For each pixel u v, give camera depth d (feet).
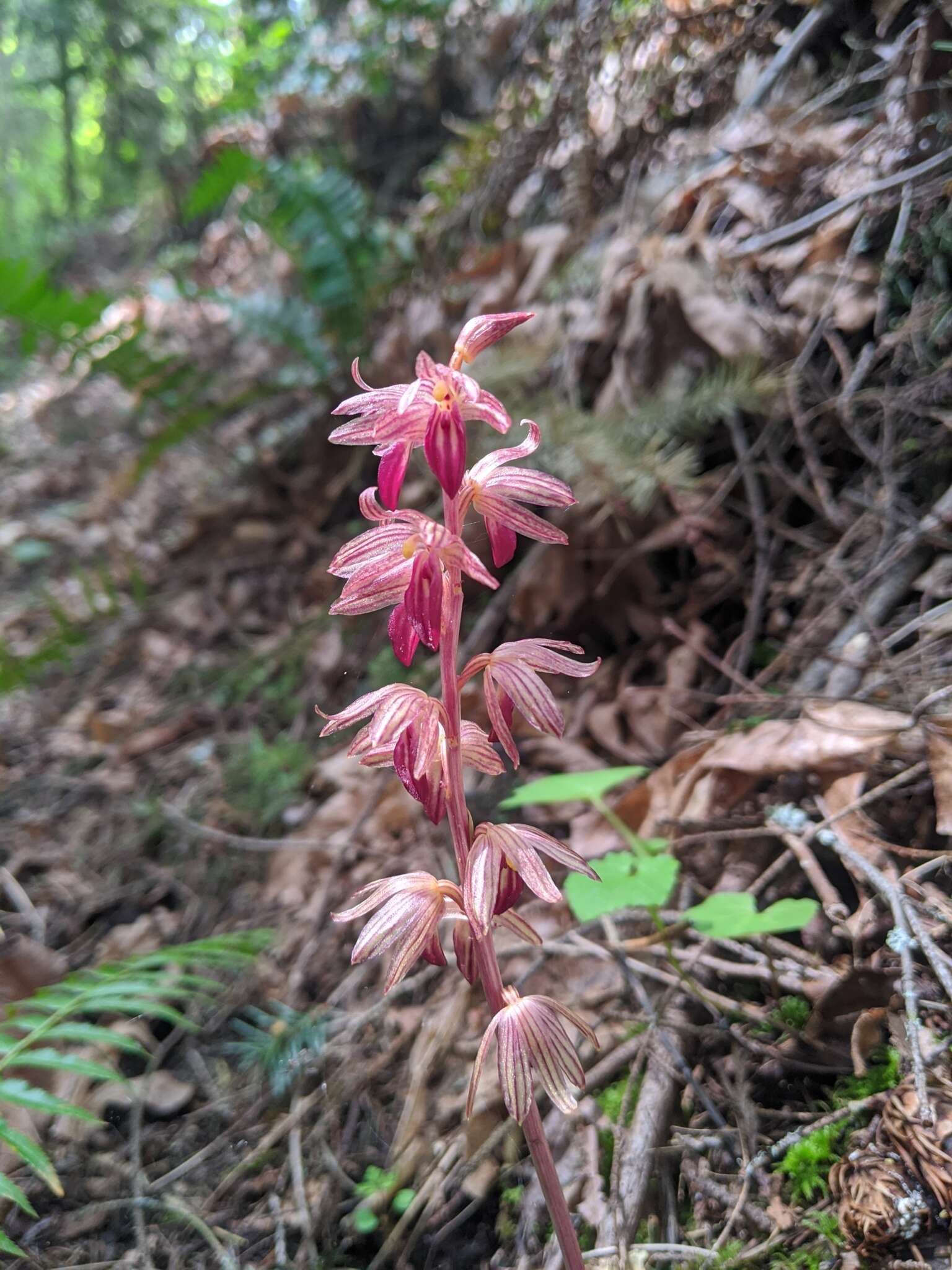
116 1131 0.67
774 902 0.63
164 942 0.84
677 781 0.72
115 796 1.04
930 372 0.73
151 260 2.60
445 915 0.42
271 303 1.33
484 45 1.62
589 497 0.84
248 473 1.42
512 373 0.94
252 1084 0.69
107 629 1.31
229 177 1.32
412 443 0.37
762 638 0.81
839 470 0.81
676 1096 0.56
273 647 1.16
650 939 0.62
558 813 0.81
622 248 0.98
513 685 0.40
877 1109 0.50
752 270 0.86
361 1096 0.65
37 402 2.18
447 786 0.40
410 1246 0.55
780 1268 0.47
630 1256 0.49
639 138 1.09
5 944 0.83
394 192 1.75
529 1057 0.40
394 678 1.01
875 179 0.81
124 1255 0.58
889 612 0.71
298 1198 0.59
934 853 0.57
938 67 0.79
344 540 1.26
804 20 0.94
